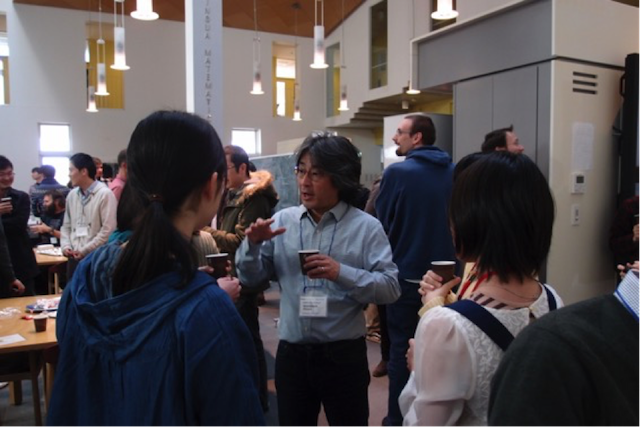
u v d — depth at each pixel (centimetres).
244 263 161
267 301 559
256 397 81
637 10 323
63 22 1043
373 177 1245
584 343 59
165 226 78
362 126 1244
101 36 1107
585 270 303
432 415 88
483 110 337
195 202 85
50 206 567
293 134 1241
